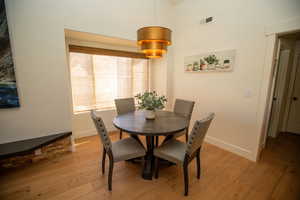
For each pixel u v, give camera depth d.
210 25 2.68
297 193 1.65
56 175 1.92
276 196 1.61
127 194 1.63
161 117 2.24
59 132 2.39
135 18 2.93
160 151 1.77
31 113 2.14
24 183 1.77
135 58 3.77
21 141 2.10
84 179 1.85
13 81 1.96
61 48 2.23
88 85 3.19
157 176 1.88
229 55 2.43
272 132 3.21
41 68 2.13
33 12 1.98
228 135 2.59
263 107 2.12
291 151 2.59
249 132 2.31
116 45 3.41
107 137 1.62
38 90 2.15
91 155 2.42
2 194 1.61
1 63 1.86
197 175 1.89
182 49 3.30
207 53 2.77
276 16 1.90
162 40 1.81
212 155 2.45
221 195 1.62
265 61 2.05
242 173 1.99
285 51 2.86
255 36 2.12
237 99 2.41
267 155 2.46
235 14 2.31
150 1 3.08
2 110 1.96
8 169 2.00
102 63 3.31
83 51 2.99
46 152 2.25
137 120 2.08
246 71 2.26
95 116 1.64
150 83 4.12
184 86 3.36
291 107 3.48
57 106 2.32
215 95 2.73
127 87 3.75
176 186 1.76
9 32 1.87
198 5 2.85
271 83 2.16
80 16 2.33
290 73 3.26
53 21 2.13
